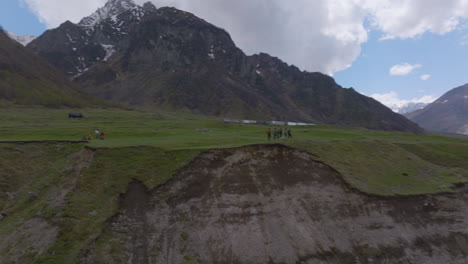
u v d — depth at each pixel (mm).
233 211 28312
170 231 25672
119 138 53062
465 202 35375
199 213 27734
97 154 34469
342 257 26438
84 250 21625
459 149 60500
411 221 31094
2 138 44344
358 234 28609
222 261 24219
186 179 31172
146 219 26422
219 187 30797
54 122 89500
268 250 25594
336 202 31344
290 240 26703
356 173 36781
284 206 29750
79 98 187750
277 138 51594
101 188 28719
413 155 50812
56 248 21219
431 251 28703
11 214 26516
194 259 23828
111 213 26000
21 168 33844
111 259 21922
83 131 59531
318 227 28422
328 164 36406
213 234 26047
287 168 34969
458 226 31734
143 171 31781
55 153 38500
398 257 27406
